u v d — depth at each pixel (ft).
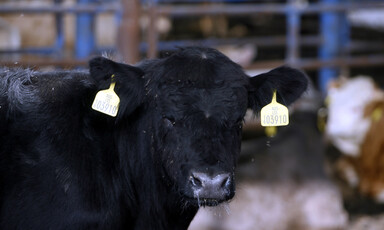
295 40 38.52
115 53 35.40
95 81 18.34
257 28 61.36
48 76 19.71
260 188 33.55
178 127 17.43
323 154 36.37
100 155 18.76
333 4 41.11
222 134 17.37
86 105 19.01
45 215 17.76
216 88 17.84
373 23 63.26
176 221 20.12
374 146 37.78
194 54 18.71
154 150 18.63
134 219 19.93
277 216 32.89
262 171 34.35
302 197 33.73
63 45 40.16
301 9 37.93
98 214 18.31
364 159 38.27
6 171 17.90
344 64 37.27
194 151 16.96
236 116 17.84
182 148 17.20
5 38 54.95
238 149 18.37
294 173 34.45
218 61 18.53
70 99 18.93
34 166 17.93
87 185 18.19
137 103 18.79
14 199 17.78
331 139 38.27
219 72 18.16
